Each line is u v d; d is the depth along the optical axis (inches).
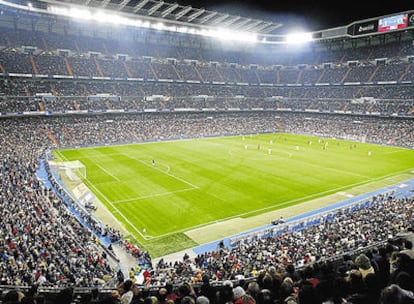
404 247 488.7
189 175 2269.9
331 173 2363.4
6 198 1396.4
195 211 1657.2
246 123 4493.1
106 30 4375.0
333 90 4606.3
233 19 4136.3
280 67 5339.6
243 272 856.9
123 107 3782.0
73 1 3287.4
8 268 809.5
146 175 2256.4
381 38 4530.0
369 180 2207.2
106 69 3993.6
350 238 1065.5
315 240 1136.8
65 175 2217.0
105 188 1979.6
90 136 3353.8
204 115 4463.6
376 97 4111.7
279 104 4852.4
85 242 1151.6
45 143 3011.8
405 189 2026.3
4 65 3326.8
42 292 456.4
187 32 4222.4
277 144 3521.2
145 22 3885.3
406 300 229.1
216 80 4749.0
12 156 2314.2
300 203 1790.1
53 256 944.3
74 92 3656.5
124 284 390.3
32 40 3754.9
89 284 782.5
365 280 315.6
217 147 3297.2
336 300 306.2
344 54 4830.2
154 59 4530.0
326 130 4168.3
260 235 1368.1
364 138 3688.5
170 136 3747.5
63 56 3865.7
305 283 302.4
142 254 1199.6
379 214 1333.7
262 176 2267.5
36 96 3385.8
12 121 3181.6
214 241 1355.8
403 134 3565.5
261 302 312.3
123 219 1555.1
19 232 1071.6
